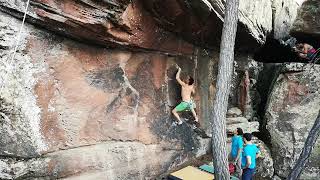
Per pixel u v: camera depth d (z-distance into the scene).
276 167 9.62
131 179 6.93
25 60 5.19
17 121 4.99
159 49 7.64
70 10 5.32
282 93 10.25
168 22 6.91
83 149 6.10
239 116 10.84
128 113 7.03
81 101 6.12
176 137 8.45
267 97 11.34
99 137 6.41
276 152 9.77
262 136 10.71
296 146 9.46
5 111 4.79
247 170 7.72
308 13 11.12
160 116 7.99
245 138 7.84
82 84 6.17
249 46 10.62
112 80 6.74
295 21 11.45
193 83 8.62
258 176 9.39
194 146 9.09
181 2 6.35
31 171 5.18
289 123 9.81
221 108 5.18
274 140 9.92
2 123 4.79
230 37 5.32
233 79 11.08
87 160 6.09
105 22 5.64
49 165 5.46
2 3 4.83
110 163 6.50
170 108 8.41
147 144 7.49
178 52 8.35
